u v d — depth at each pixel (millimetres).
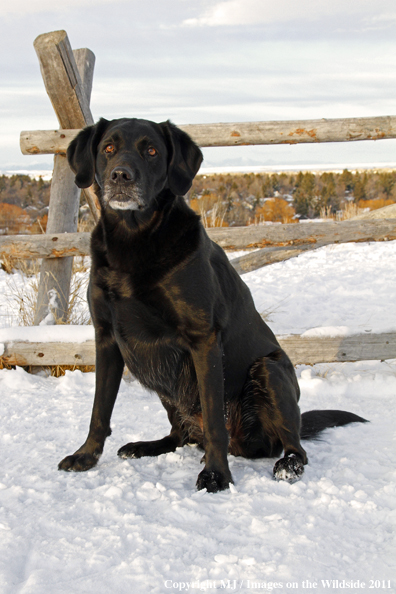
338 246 11461
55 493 2232
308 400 3854
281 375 2779
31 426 3146
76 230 5137
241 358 2832
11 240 4676
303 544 1768
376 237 4551
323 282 7758
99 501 2133
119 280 2551
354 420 3199
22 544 1779
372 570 1612
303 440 2975
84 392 3941
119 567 1627
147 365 2686
